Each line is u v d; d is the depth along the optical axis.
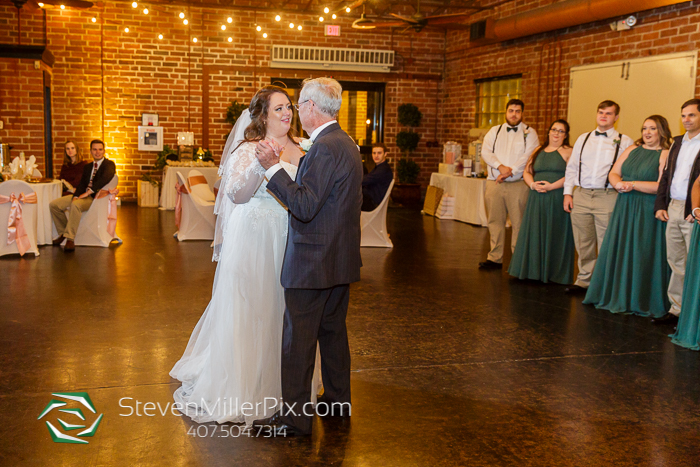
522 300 4.93
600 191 4.95
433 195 10.29
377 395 2.99
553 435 2.60
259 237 2.63
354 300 4.82
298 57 11.57
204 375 2.75
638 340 3.93
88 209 6.81
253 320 2.63
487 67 11.16
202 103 11.42
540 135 9.88
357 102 12.38
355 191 2.43
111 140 11.10
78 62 10.77
